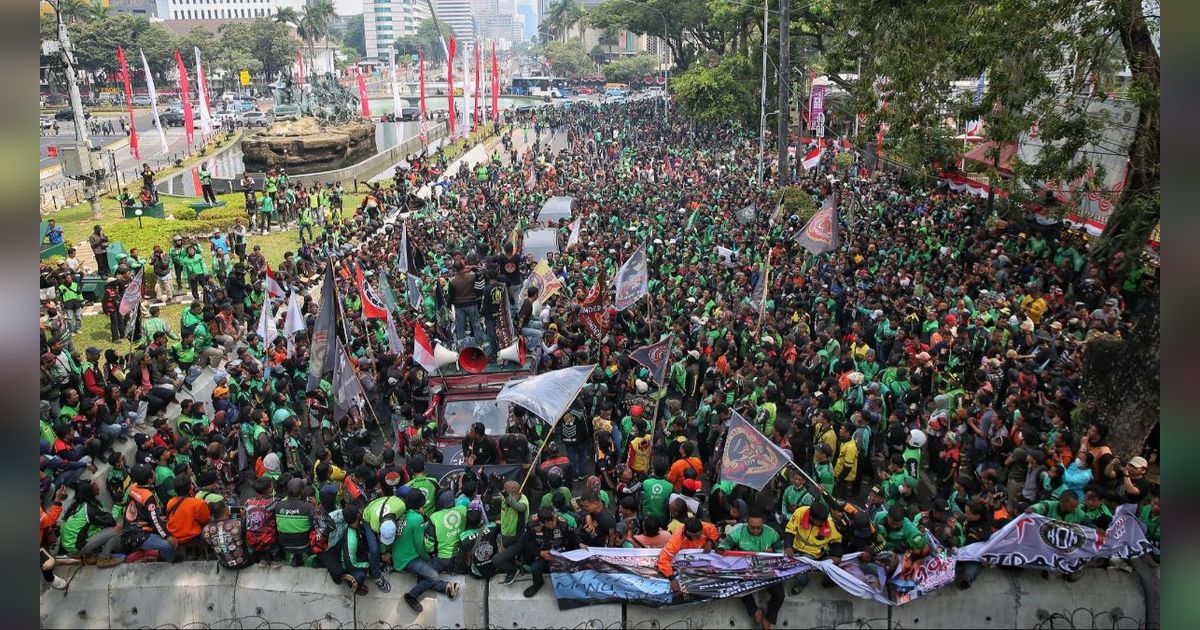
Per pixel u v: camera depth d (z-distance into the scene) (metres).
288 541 10.32
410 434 14.61
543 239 28.67
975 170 25.27
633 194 38.28
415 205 38.88
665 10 76.25
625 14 76.56
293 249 33.38
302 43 149.88
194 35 130.25
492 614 10.20
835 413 14.05
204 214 37.72
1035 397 14.59
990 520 10.70
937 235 26.41
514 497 10.47
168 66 122.19
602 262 23.45
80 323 22.44
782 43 33.19
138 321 21.17
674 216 32.19
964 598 10.20
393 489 11.43
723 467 11.66
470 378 15.15
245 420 15.16
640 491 12.12
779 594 10.02
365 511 10.26
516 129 83.12
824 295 20.52
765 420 14.22
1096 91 20.64
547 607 10.16
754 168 47.22
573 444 15.09
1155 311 13.15
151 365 16.88
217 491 13.46
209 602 10.35
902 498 11.49
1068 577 10.27
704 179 43.41
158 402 16.36
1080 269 22.08
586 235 27.91
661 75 141.50
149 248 30.41
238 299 23.02
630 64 152.12
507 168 53.19
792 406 15.08
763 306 18.31
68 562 10.73
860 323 18.03
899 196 35.16
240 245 28.42
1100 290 19.97
